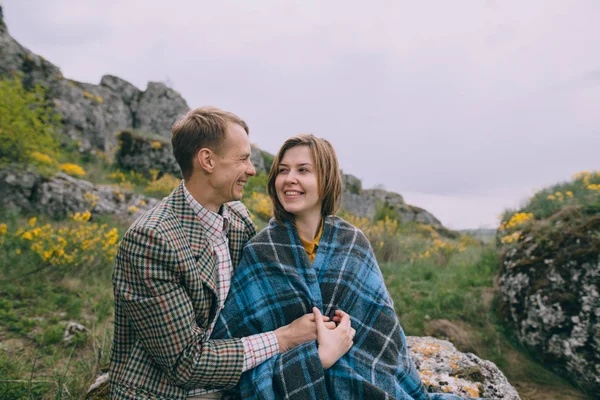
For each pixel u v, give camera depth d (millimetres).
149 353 1451
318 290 1708
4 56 12539
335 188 1870
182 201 1601
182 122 1585
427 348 2631
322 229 1896
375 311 1818
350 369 1575
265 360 1539
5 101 8125
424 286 5590
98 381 2309
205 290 1562
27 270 4855
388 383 1619
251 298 1685
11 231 6195
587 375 3439
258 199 12391
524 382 3643
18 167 7969
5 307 3924
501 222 6754
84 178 11086
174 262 1421
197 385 1452
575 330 3602
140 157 14680
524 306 4109
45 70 13719
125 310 1470
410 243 8781
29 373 2816
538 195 7008
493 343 4145
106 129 14938
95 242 5547
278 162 1862
